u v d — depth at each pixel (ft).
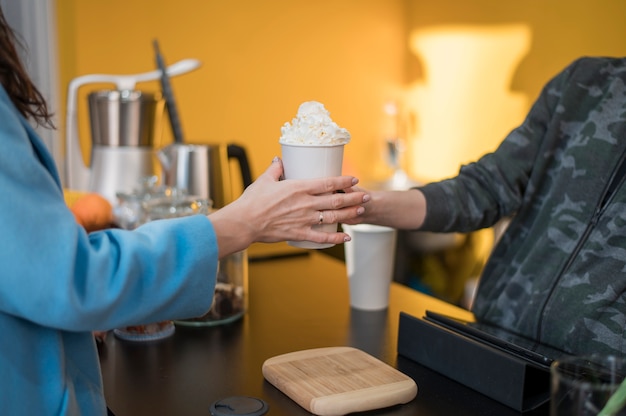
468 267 10.88
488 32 11.52
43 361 3.30
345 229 5.41
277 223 3.65
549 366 3.79
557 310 4.79
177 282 3.32
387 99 12.75
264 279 6.16
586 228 4.82
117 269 3.21
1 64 3.22
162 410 3.85
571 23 10.28
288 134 3.82
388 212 4.86
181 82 11.19
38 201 3.06
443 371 4.19
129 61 10.75
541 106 5.28
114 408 3.87
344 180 3.76
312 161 3.75
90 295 3.12
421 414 3.77
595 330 4.62
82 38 10.41
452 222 5.05
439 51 12.29
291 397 3.90
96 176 7.17
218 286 5.08
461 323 4.25
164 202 5.41
